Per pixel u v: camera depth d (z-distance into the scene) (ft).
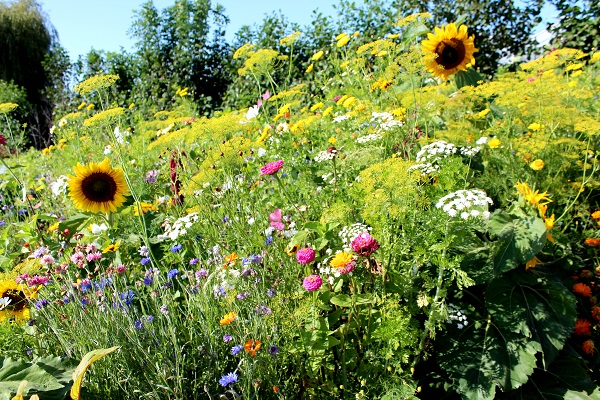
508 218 9.38
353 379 7.91
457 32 13.70
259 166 12.50
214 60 39.04
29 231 11.63
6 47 82.17
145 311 8.65
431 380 8.80
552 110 11.50
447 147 8.86
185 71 38.17
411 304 7.99
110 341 7.36
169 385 6.95
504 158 11.40
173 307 8.09
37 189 18.52
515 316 8.70
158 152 16.70
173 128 19.43
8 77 82.23
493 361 8.41
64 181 14.80
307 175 11.12
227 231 10.27
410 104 12.03
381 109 14.05
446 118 14.21
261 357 7.19
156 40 39.14
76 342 7.45
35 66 84.94
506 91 12.62
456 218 7.52
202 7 38.40
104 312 7.66
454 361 8.55
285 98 16.74
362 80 15.71
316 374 7.77
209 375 7.16
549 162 11.27
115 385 7.04
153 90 37.63
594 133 10.11
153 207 13.10
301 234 8.70
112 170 11.14
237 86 32.48
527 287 9.13
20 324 8.50
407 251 8.28
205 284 8.02
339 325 8.72
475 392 8.16
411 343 7.50
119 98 37.86
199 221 10.37
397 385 7.53
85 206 11.05
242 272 8.11
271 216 9.31
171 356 7.29
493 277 8.70
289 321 7.47
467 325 8.98
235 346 7.19
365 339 8.07
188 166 13.32
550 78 13.07
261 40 32.32
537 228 8.74
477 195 7.36
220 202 10.66
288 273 8.81
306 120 13.57
